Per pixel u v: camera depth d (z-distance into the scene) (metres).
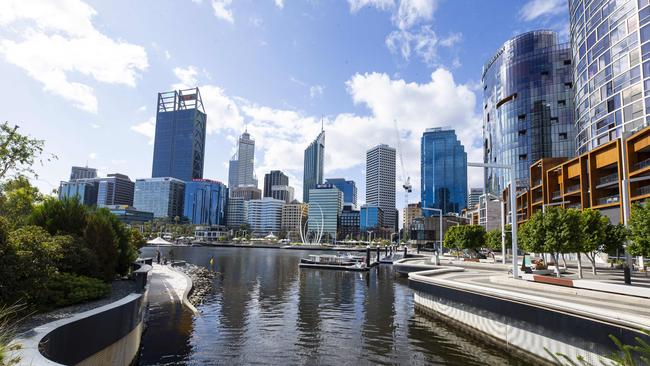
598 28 67.06
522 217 89.06
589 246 27.47
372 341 20.22
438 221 143.75
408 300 35.03
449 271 34.97
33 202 22.69
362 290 42.06
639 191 45.16
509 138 122.94
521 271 32.12
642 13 57.22
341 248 187.62
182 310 26.38
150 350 17.64
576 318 13.30
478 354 17.56
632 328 11.23
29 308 13.75
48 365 5.75
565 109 112.19
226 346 18.77
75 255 18.53
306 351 18.31
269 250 172.75
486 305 19.12
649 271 38.59
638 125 57.12
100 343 11.48
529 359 15.66
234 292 38.16
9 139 17.77
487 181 138.75
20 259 13.46
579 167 58.28
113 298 18.41
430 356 17.50
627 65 59.69
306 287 44.03
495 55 135.00
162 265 56.78
